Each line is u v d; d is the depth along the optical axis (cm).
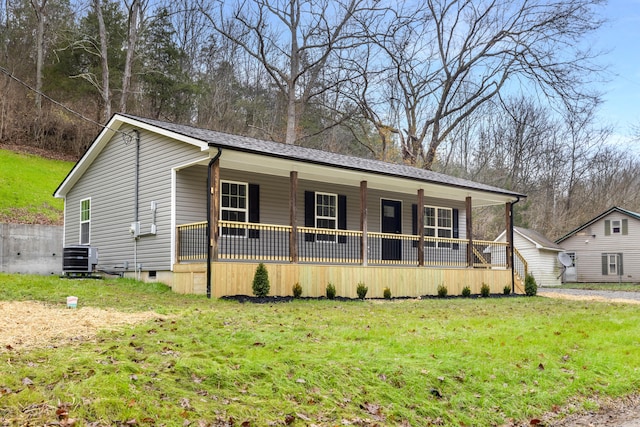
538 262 3206
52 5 3478
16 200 2295
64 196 1923
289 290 1346
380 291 1542
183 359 556
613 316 1189
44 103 3206
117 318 779
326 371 578
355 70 3145
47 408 418
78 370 494
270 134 3341
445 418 553
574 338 872
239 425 454
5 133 2928
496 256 2361
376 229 1847
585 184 4325
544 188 4175
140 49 3356
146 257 1475
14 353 538
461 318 1038
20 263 1784
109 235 1652
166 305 1009
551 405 624
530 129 3931
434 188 1750
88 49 3006
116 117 1585
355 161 1708
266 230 1498
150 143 1495
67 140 3172
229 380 526
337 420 500
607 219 3472
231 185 1490
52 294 1051
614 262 3425
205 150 1230
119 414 432
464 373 645
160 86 3362
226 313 889
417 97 3416
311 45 3038
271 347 651
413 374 610
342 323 872
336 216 1728
